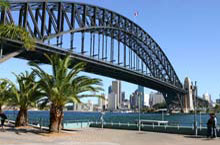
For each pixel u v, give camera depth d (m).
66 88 30.05
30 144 19.42
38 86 32.97
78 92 31.47
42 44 57.88
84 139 25.09
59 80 30.05
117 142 23.17
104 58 87.38
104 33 97.00
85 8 80.44
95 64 81.19
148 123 45.50
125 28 110.94
